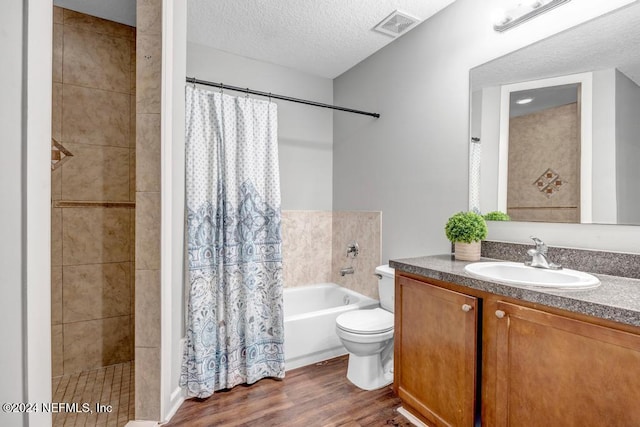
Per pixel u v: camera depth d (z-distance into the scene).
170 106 1.71
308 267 3.23
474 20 1.98
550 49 1.65
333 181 3.36
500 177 1.86
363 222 2.92
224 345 2.05
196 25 2.37
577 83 1.55
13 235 0.57
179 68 1.86
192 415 1.75
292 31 2.45
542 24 1.67
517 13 1.70
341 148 3.24
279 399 1.92
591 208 1.51
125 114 2.42
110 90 2.37
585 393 0.99
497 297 1.26
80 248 2.28
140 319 1.65
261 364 2.17
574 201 1.57
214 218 2.05
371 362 2.08
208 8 2.15
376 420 1.72
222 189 2.10
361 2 2.10
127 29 2.43
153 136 1.63
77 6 2.21
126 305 2.43
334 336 2.50
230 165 2.13
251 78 2.90
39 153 0.62
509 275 1.61
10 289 0.56
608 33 1.46
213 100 2.09
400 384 1.72
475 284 1.32
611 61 1.45
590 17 1.51
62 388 2.05
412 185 2.43
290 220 3.12
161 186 1.63
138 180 1.64
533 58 1.71
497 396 1.25
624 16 1.42
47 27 0.64
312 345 2.41
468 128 2.02
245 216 2.14
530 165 1.73
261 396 1.95
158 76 1.64
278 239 2.25
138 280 1.64
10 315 0.56
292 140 3.13
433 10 2.19
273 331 2.22
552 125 1.64
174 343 1.82
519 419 1.17
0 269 0.55
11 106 0.56
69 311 2.25
